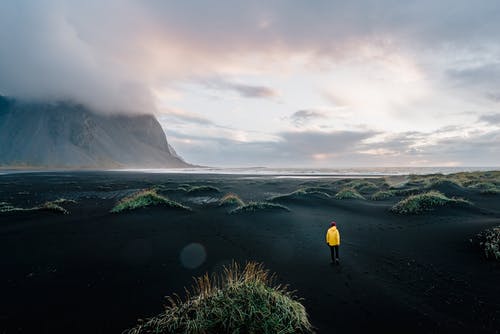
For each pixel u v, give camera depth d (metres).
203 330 4.50
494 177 45.88
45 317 5.51
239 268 8.52
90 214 18.20
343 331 5.12
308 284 7.41
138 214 17.36
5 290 6.77
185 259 9.35
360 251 10.52
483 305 6.16
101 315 5.58
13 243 11.00
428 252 10.12
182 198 29.06
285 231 14.08
